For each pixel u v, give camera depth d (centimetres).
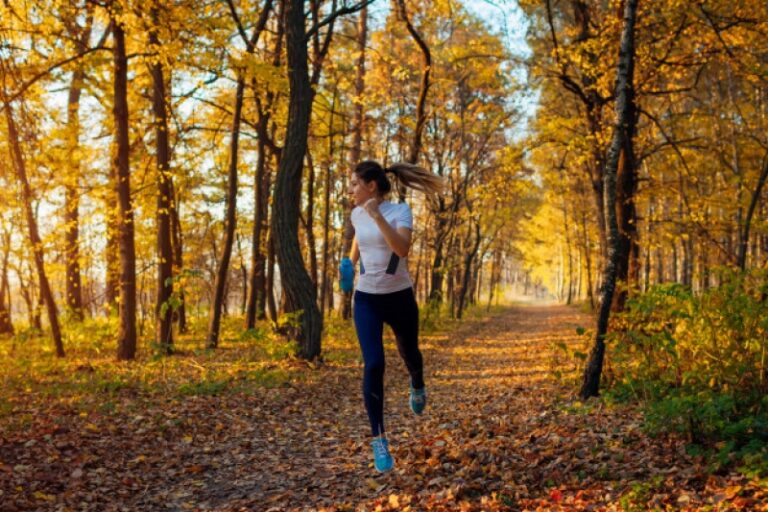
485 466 489
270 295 1739
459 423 700
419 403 483
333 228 2361
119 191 1295
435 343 1833
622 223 1436
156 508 472
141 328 1711
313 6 1424
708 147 1583
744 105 1823
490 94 2078
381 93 1877
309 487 504
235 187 1480
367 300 436
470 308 3841
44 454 549
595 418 635
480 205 2338
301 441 661
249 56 1178
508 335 2155
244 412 757
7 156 1402
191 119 1545
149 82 1527
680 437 505
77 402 768
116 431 635
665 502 385
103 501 478
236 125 1452
